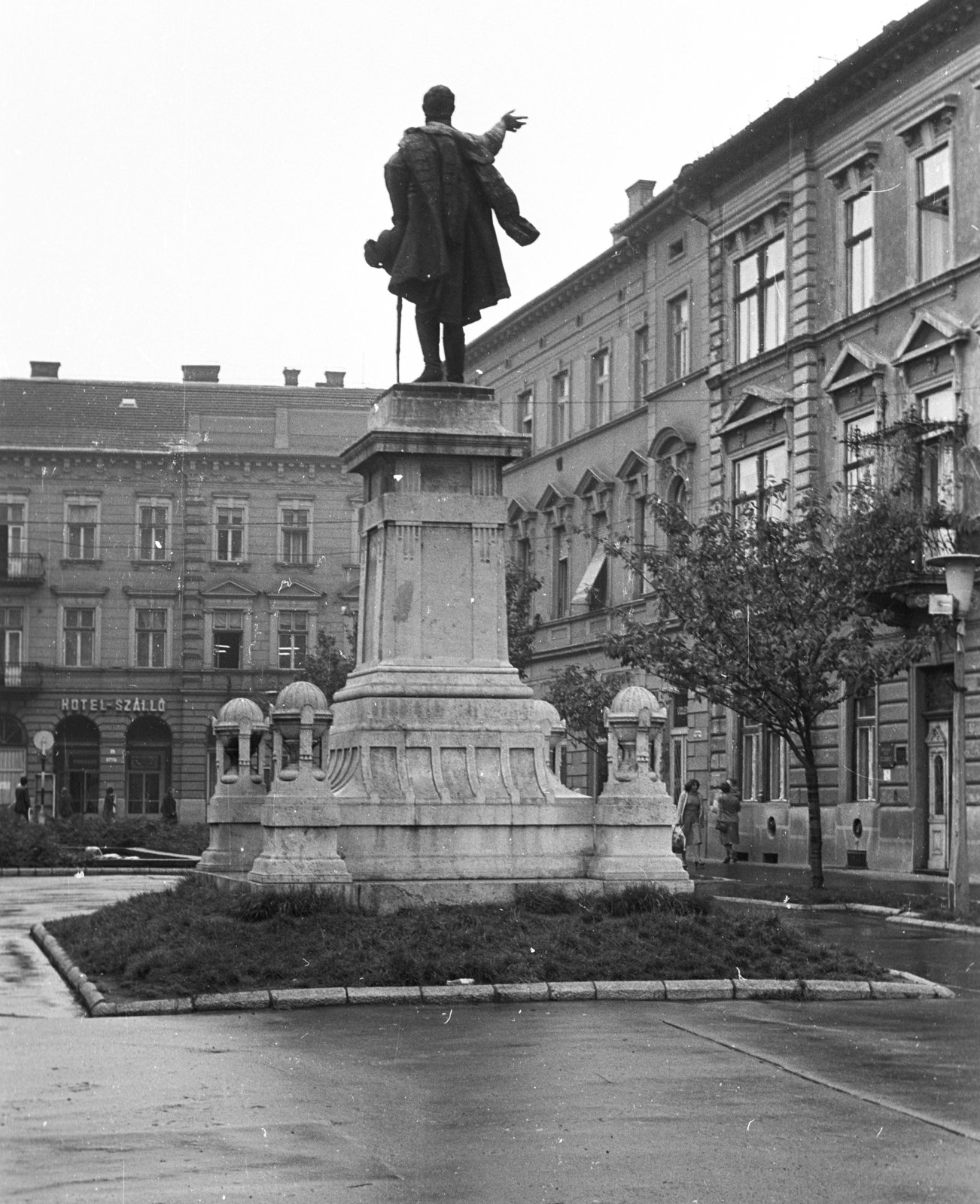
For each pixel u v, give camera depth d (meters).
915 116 35.06
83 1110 8.70
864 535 28.48
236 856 20.11
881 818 35.25
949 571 23.23
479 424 17.22
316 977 12.96
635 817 16.23
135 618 79.00
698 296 45.94
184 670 78.75
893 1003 12.91
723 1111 8.66
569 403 56.25
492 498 17.19
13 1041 10.92
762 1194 7.02
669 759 46.66
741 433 42.69
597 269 53.00
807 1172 7.39
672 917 14.95
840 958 14.16
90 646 78.81
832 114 38.56
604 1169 7.44
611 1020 11.80
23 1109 8.72
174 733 78.62
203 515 79.44
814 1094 9.08
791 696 27.84
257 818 20.17
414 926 14.30
